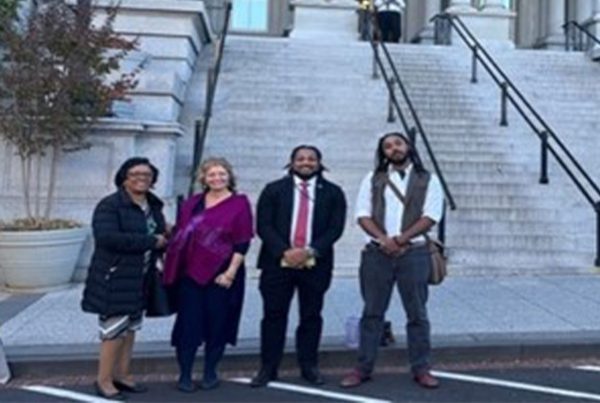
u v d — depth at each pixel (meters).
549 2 23.75
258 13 23.78
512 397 5.55
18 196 9.81
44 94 9.24
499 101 15.02
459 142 13.25
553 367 6.45
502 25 21.38
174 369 6.13
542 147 12.07
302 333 5.82
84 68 9.52
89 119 9.73
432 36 22.34
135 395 5.52
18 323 7.25
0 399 5.44
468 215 11.20
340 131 13.31
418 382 5.82
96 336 6.75
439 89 15.23
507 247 10.76
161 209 5.67
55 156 9.70
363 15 20.52
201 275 5.49
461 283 9.61
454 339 6.71
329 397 5.52
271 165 12.15
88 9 10.07
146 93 11.76
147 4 13.73
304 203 5.66
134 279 5.34
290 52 16.27
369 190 5.76
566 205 11.73
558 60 17.30
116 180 5.48
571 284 9.59
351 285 9.38
